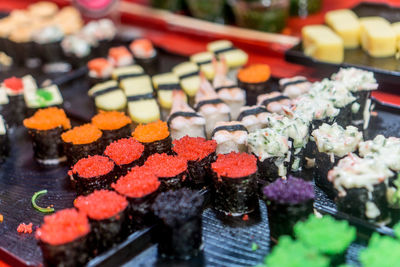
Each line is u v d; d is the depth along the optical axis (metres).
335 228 0.50
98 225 0.52
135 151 0.59
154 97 0.70
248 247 0.53
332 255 0.51
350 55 0.75
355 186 0.52
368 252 0.49
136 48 0.82
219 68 0.72
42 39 0.86
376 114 0.68
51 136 0.65
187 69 0.75
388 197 0.53
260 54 0.83
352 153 0.56
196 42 0.90
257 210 0.57
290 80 0.69
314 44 0.75
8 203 0.61
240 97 0.68
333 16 0.80
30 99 0.71
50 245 0.50
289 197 0.51
